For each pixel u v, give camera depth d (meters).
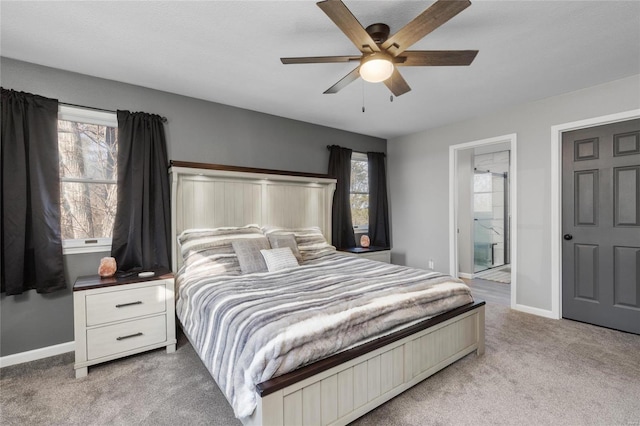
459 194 5.29
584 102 3.01
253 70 2.59
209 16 1.88
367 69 1.84
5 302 2.34
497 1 1.74
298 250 3.21
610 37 2.11
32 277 2.41
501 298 4.01
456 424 1.64
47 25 1.95
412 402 1.82
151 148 2.88
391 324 1.76
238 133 3.48
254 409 1.32
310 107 3.49
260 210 3.45
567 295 3.21
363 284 2.10
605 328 2.95
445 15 1.46
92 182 2.75
